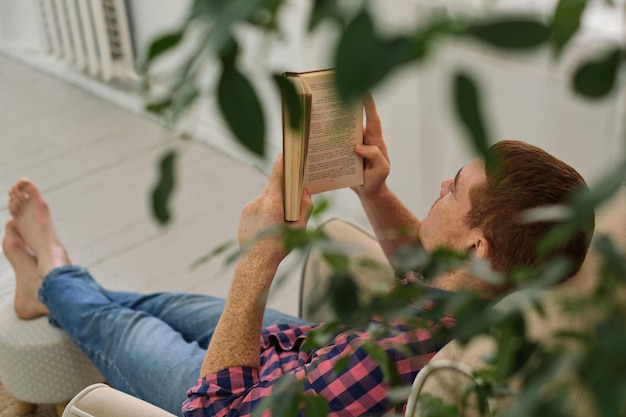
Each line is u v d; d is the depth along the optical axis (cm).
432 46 30
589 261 103
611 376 33
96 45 320
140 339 156
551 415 36
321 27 33
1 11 364
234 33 32
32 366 177
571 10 36
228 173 280
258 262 122
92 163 288
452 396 86
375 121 142
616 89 35
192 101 33
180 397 144
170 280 233
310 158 135
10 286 230
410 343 98
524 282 49
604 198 31
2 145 300
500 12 31
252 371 127
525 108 193
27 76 348
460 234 115
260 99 32
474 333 43
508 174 106
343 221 166
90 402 123
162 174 37
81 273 177
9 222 184
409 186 233
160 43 33
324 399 54
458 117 31
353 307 48
